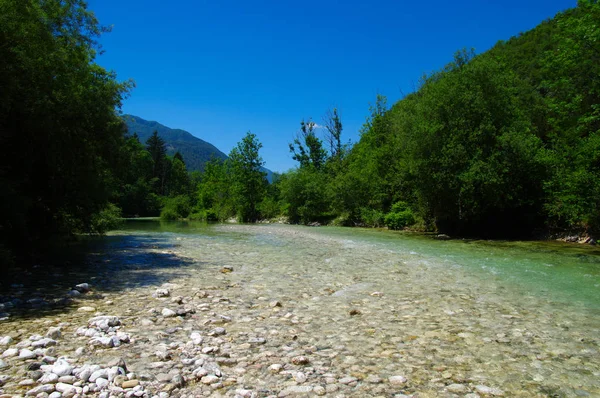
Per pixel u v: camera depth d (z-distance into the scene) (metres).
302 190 50.22
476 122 27.06
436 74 36.94
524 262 14.62
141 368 4.79
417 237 26.44
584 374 4.91
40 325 6.47
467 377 4.77
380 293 9.45
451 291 9.79
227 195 70.75
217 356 5.29
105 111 17.62
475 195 25.89
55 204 16.33
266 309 7.95
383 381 4.61
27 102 12.95
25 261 13.83
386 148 39.97
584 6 20.16
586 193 19.55
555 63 22.59
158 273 12.09
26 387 4.16
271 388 4.39
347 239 24.84
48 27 13.83
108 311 7.49
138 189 85.50
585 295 9.38
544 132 34.19
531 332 6.58
